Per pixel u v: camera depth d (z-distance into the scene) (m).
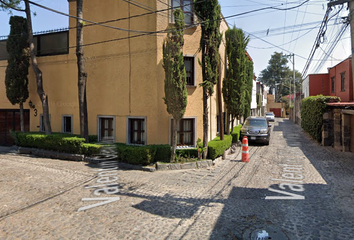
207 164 9.52
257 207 5.61
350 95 15.60
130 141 11.21
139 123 11.03
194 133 10.88
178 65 9.15
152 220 5.02
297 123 34.06
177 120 9.46
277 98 67.81
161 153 9.80
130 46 11.02
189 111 10.79
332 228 4.58
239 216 5.15
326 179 7.72
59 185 7.35
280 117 59.19
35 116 14.42
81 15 10.94
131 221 4.97
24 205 5.85
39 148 12.27
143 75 10.76
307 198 6.12
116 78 11.42
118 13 11.26
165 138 10.59
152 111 10.59
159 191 6.81
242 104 13.84
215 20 9.02
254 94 33.88
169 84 9.20
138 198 6.28
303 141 16.44
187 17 10.91
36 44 14.02
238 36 13.35
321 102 14.32
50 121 13.69
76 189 6.99
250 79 19.08
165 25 10.57
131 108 11.05
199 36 10.96
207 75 9.90
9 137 15.37
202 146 10.11
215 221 4.94
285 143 15.70
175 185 7.32
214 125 12.51
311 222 4.83
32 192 6.74
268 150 13.22
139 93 10.86
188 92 10.80
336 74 18.98
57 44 13.48
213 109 12.40
